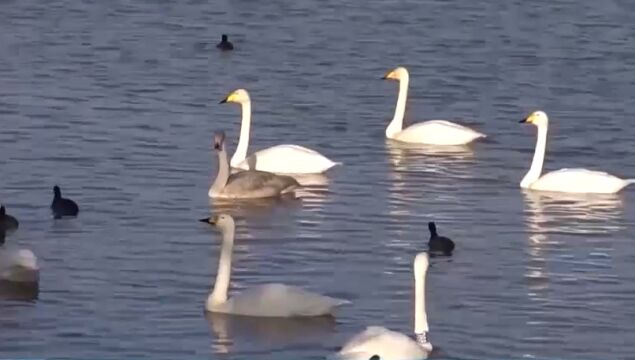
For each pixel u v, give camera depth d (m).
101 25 64.06
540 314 29.52
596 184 39.00
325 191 38.66
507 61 58.09
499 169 41.59
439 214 36.66
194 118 46.53
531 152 43.84
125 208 36.25
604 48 61.47
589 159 43.25
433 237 33.56
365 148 43.78
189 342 27.55
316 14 68.88
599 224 36.12
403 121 47.75
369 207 37.12
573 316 29.48
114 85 51.00
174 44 60.19
